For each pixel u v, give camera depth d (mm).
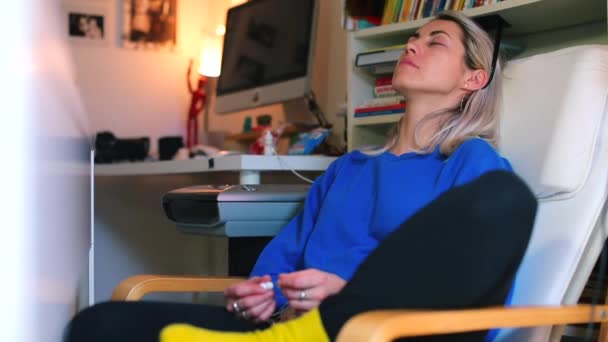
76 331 983
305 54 2365
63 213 836
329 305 893
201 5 3607
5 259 496
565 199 1206
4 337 492
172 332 834
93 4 3422
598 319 1055
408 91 1396
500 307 923
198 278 1280
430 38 1423
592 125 1227
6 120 500
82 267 1305
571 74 1296
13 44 500
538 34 1880
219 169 1856
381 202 1228
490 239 856
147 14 3521
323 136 2225
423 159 1292
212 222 1462
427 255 868
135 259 2875
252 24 2764
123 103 3465
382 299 864
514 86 1408
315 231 1317
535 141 1300
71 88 1082
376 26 2104
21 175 512
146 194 2934
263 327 1151
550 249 1174
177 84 3574
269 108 3076
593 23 1764
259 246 1559
